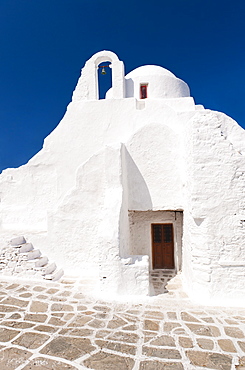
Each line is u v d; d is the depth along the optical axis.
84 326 5.41
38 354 4.38
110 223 7.46
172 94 13.05
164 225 10.50
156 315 6.03
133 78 13.07
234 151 7.20
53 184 11.09
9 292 7.24
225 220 7.02
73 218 9.18
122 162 8.62
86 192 9.25
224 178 7.11
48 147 11.16
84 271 8.98
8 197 11.49
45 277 8.19
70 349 4.55
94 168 9.29
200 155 7.23
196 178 7.17
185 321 5.74
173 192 8.98
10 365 4.08
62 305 6.47
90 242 9.06
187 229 8.01
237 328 5.44
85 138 10.89
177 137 9.05
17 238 8.95
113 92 12.07
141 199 9.12
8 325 5.39
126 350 4.56
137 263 7.29
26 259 8.39
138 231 10.36
